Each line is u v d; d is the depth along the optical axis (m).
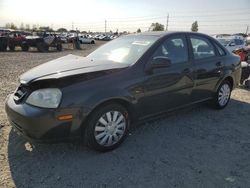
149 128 4.51
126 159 3.49
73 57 4.72
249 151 3.82
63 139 3.27
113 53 4.39
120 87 3.56
